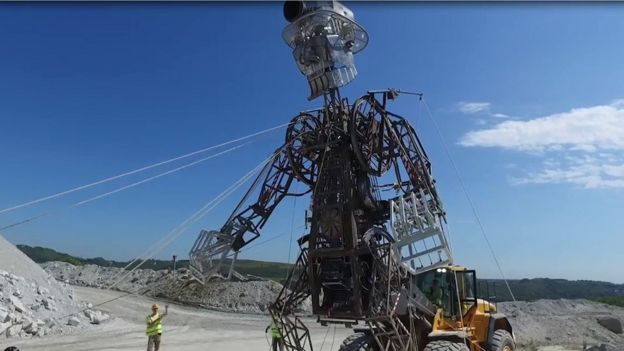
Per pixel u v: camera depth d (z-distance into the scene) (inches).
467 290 597.0
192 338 1118.4
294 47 499.8
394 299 462.6
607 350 992.9
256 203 535.5
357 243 465.7
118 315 1391.5
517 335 1254.9
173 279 787.4
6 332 947.3
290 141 518.6
